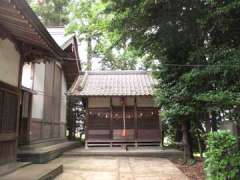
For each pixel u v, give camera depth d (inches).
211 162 199.5
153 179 290.0
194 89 333.1
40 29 238.5
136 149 536.1
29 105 439.5
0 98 261.9
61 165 329.7
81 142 726.5
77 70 668.1
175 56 384.5
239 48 276.5
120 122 588.1
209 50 296.2
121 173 324.2
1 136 263.6
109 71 712.4
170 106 377.1
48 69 542.6
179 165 390.9
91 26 746.8
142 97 593.0
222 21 277.1
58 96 625.3
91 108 591.5
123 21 317.4
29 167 302.2
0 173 246.2
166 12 305.7
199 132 398.9
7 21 240.8
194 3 290.7
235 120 269.4
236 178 193.2
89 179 288.8
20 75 319.0
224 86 276.8
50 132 557.0
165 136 622.2
